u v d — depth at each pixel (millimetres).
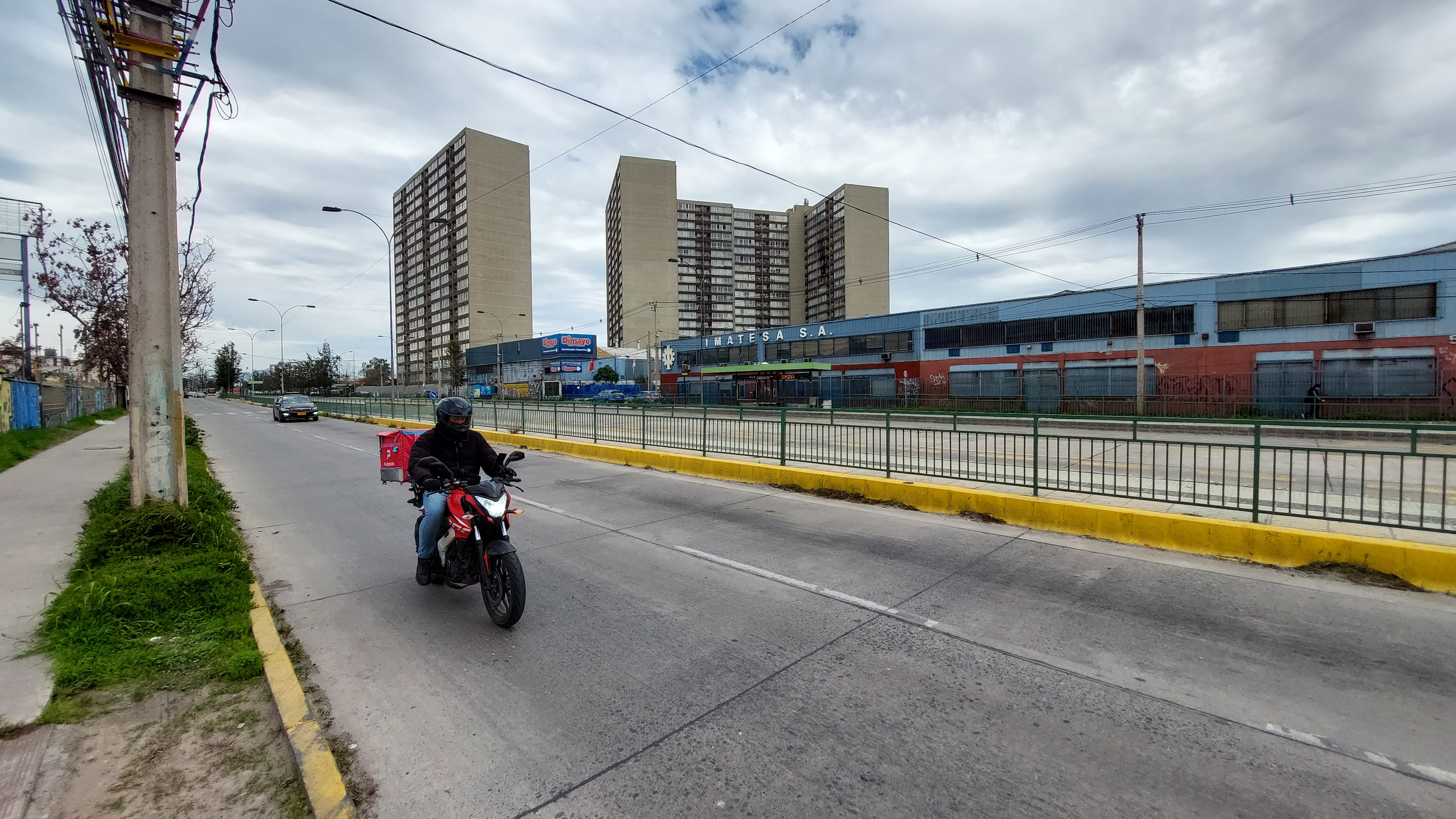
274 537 7094
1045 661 3795
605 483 10656
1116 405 32344
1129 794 2570
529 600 4906
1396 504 7773
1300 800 2521
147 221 5844
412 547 6664
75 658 3578
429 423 25141
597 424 16516
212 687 3443
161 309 5926
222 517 7000
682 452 13180
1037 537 6746
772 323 137500
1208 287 30609
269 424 28594
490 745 2969
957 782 2660
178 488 6008
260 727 3066
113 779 2623
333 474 12055
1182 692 3422
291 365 102125
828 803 2525
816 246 128125
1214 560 5867
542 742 2988
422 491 4965
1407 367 25984
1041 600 4848
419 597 5059
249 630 4160
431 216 121125
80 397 30125
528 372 81875
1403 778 2654
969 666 3732
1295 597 4867
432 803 2551
